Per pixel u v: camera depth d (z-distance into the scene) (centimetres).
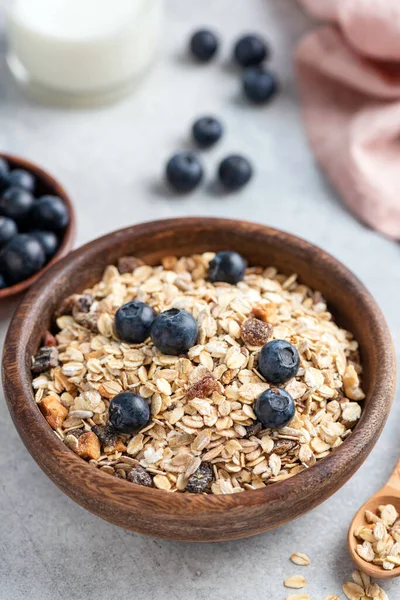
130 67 60
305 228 55
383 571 41
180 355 43
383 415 41
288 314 45
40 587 42
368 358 43
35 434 40
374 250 54
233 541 43
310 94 61
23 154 58
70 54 58
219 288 46
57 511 44
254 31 66
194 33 63
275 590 42
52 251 50
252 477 41
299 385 42
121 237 46
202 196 57
